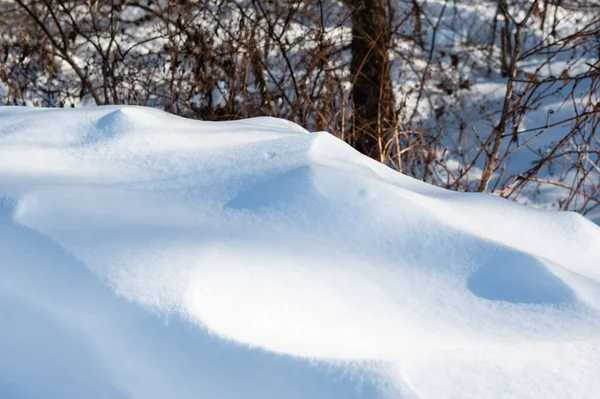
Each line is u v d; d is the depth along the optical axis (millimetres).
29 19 7883
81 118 2705
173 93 6734
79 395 1435
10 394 1457
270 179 2230
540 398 1374
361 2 7301
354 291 1785
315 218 2070
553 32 6316
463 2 13594
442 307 1793
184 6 7031
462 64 12258
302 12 7406
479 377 1396
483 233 2277
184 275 1590
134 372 1432
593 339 1572
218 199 2170
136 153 2504
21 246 1710
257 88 6770
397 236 2051
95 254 1651
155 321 1471
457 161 8875
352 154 2629
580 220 2525
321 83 6656
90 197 2012
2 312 1571
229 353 1409
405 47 10766
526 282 1908
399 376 1345
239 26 6762
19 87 6969
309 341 1532
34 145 2523
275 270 1744
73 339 1505
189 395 1387
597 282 1975
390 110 7164
